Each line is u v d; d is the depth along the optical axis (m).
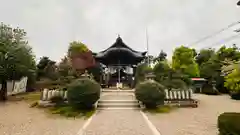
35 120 7.67
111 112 9.27
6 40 14.20
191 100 10.92
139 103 10.48
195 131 5.96
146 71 17.38
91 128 6.36
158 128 6.34
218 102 12.72
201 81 22.20
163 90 9.91
